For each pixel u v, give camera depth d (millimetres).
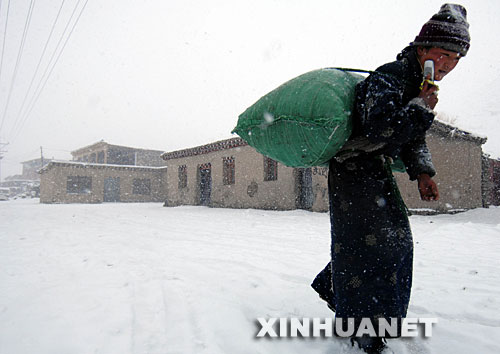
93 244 5289
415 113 1419
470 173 12320
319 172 12570
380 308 1597
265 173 14859
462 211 11312
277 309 2299
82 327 1979
